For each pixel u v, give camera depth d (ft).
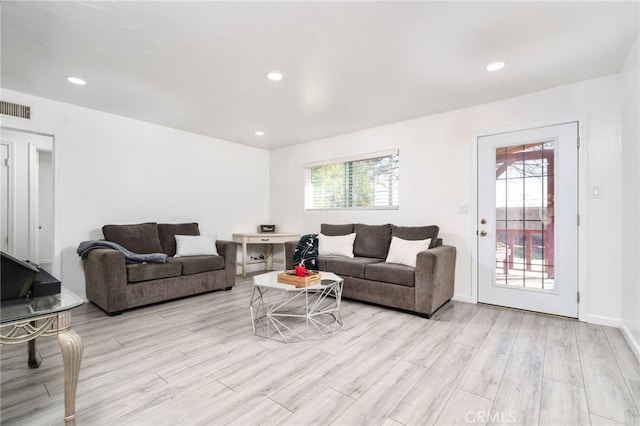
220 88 9.40
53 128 10.43
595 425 4.56
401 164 12.80
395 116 12.15
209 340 7.66
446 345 7.36
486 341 7.59
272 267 17.94
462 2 5.54
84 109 11.14
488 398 5.23
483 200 10.83
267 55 7.45
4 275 4.78
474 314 9.70
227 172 16.08
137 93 9.80
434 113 11.80
